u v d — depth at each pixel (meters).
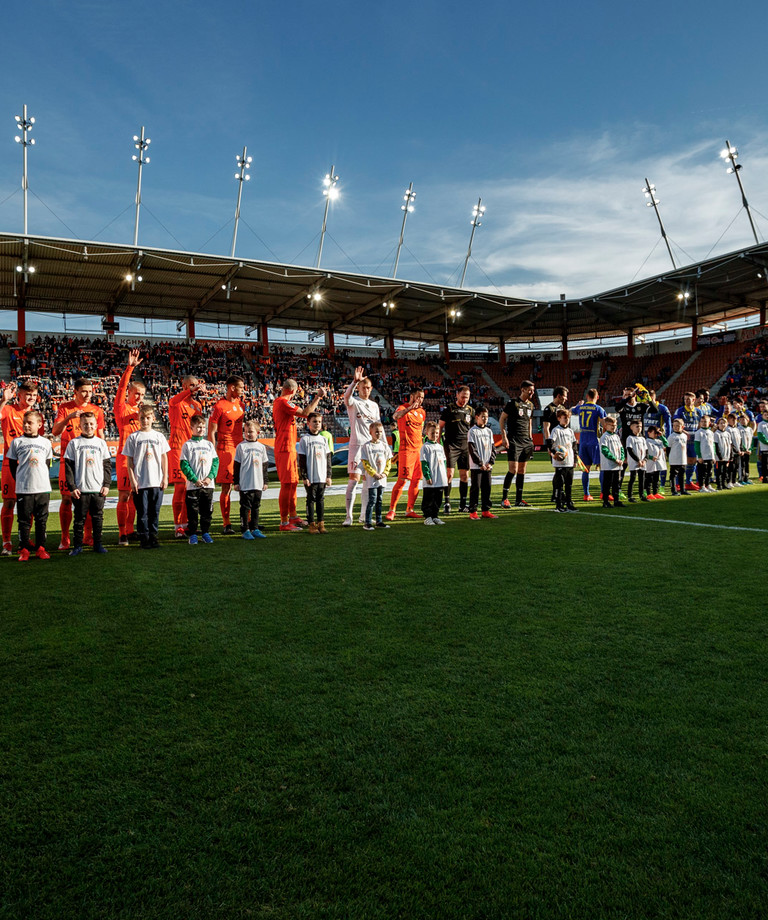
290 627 3.37
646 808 1.73
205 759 2.02
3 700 2.48
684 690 2.49
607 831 1.64
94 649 3.06
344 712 2.35
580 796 1.79
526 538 6.16
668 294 34.69
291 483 7.34
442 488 7.49
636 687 2.53
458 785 1.86
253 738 2.16
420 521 7.78
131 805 1.78
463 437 8.97
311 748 2.09
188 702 2.45
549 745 2.08
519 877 1.48
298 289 30.61
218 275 27.58
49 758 2.04
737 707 2.33
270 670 2.77
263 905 1.40
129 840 1.63
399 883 1.47
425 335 42.22
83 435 5.89
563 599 3.84
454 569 4.76
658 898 1.40
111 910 1.39
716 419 12.31
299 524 7.50
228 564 5.14
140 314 33.06
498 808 1.74
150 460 6.11
